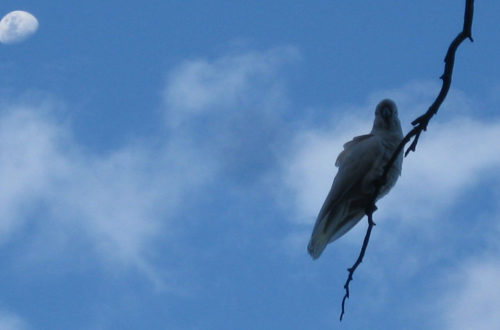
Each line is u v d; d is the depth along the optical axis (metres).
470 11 10.62
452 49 10.70
